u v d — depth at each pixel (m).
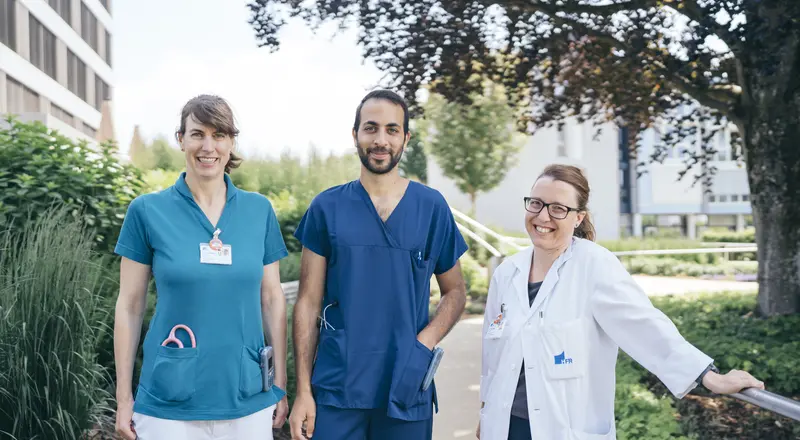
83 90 33.91
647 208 30.02
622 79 7.65
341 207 2.52
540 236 2.21
